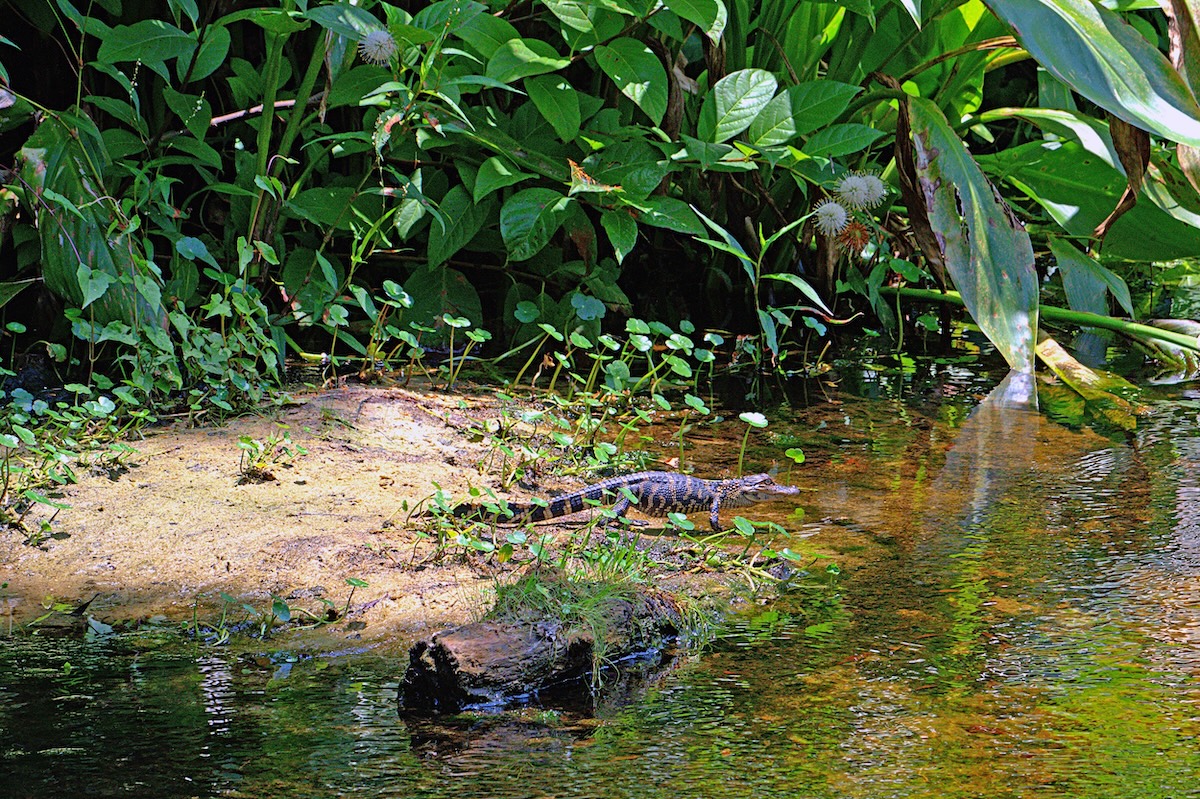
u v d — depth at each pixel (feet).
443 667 15.71
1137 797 13.00
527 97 37.45
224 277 28.30
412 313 33.94
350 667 16.62
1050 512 22.97
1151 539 21.38
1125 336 38.81
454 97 28.50
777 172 38.55
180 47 27.91
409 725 14.97
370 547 20.40
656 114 31.01
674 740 14.57
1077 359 36.50
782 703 15.56
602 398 30.50
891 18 38.09
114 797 12.96
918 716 15.08
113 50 27.48
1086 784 13.30
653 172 32.12
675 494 22.74
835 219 33.37
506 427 26.91
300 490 23.00
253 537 20.79
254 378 27.86
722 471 25.63
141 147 30.40
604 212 32.58
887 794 13.16
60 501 21.97
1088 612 18.33
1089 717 14.97
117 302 27.63
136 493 22.50
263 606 18.56
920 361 36.06
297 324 34.19
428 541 20.89
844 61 37.35
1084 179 38.27
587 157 32.94
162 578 19.44
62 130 27.73
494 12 33.99
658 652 17.31
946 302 38.91
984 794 13.12
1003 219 31.89
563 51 37.60
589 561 19.89
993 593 19.17
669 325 38.47
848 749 14.25
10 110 28.43
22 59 34.35
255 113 34.12
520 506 22.30
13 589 19.08
